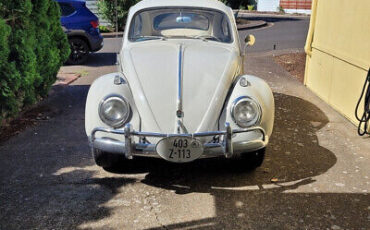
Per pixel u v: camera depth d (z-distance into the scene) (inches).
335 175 177.9
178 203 154.5
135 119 158.9
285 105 283.0
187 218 144.4
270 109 164.7
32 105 276.4
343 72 261.3
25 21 250.8
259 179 174.1
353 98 246.5
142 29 209.3
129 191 163.2
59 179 171.9
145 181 171.9
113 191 163.0
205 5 211.9
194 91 163.6
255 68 405.1
